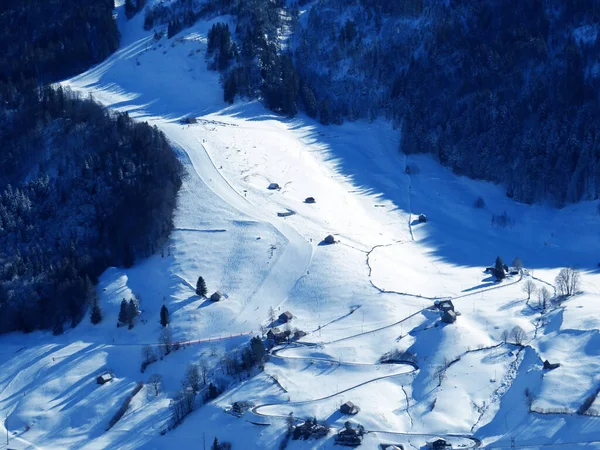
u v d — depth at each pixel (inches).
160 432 6136.8
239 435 5930.1
